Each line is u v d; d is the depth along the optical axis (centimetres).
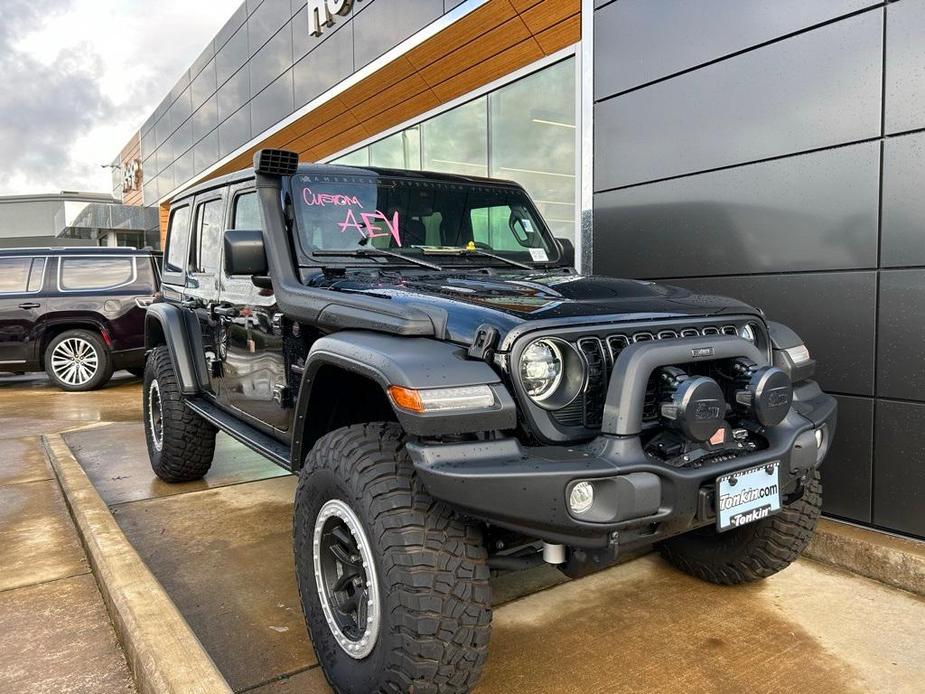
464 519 208
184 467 456
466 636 200
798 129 372
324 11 917
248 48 1252
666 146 447
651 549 357
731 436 236
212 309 395
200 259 425
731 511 224
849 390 356
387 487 209
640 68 461
